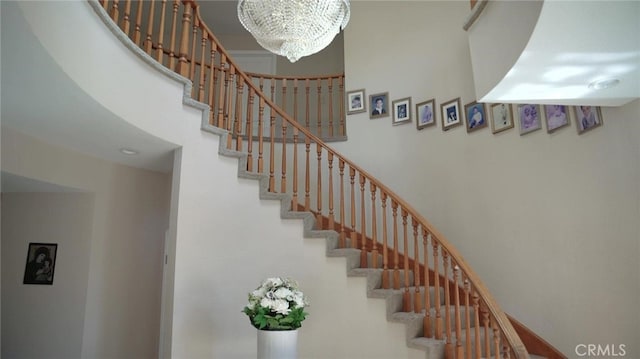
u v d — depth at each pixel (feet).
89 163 13.92
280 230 12.90
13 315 13.69
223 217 12.37
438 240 10.43
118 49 9.96
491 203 13.17
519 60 7.78
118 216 14.78
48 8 7.06
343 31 20.02
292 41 8.73
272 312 9.95
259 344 9.90
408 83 16.74
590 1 6.47
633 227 8.93
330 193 13.20
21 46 6.90
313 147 17.26
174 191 11.98
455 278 9.93
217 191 12.44
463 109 14.69
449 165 14.76
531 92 9.01
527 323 11.57
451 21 15.93
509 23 8.14
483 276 13.05
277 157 17.17
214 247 12.03
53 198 14.30
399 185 15.96
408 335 10.71
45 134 11.46
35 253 14.02
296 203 13.29
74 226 14.10
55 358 13.38
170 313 11.15
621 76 8.19
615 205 9.39
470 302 12.96
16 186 13.23
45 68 7.61
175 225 11.60
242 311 11.34
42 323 13.61
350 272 12.07
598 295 9.73
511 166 12.67
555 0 6.52
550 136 11.48
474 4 10.37
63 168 12.96
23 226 14.20
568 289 10.53
